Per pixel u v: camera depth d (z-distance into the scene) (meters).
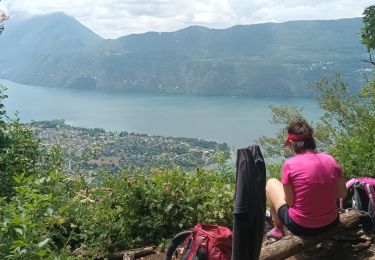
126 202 5.04
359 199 4.62
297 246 4.15
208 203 5.17
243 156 3.14
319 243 4.52
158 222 4.95
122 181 5.40
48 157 6.72
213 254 3.24
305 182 3.96
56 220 3.96
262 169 3.20
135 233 4.95
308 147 4.13
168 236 5.00
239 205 3.04
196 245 3.31
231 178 6.20
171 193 5.16
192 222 5.14
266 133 123.31
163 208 5.02
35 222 3.64
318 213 4.00
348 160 6.46
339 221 4.29
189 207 5.08
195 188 5.36
